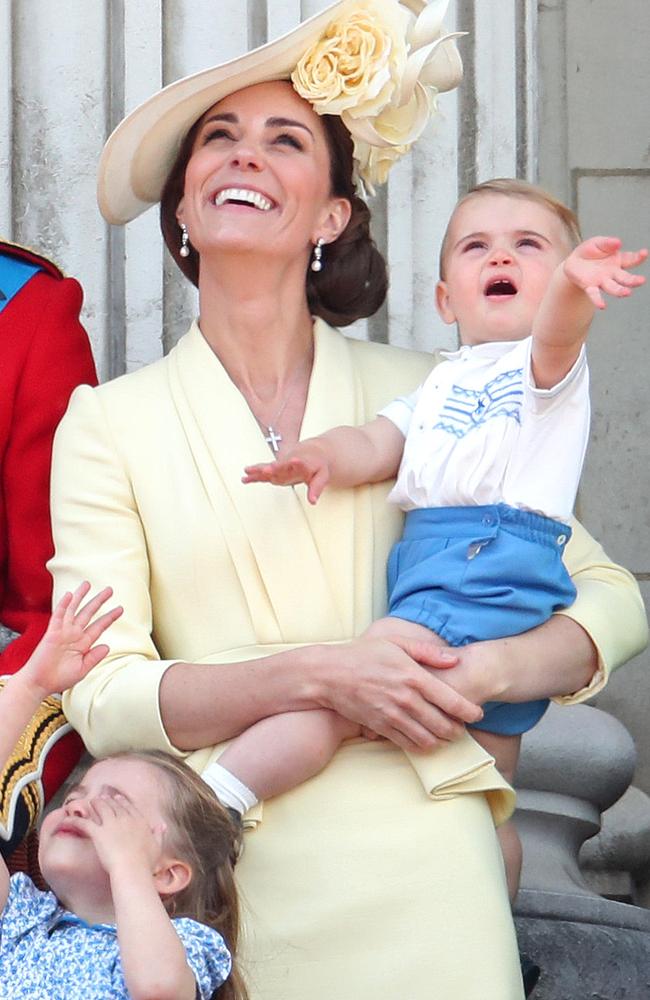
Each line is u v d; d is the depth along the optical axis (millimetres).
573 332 8555
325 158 9531
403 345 11523
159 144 9695
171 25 11633
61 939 7707
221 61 11625
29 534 9648
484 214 9484
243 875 8438
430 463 8945
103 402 9312
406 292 11547
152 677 8688
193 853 7914
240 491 9039
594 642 8977
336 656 8547
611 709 11766
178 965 7457
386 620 8797
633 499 11922
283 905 8383
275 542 8984
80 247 11539
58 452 9320
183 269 9945
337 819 8500
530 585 8859
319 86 9375
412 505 9039
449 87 9977
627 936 9805
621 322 12008
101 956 7629
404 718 8477
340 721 8594
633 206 12055
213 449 9117
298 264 9453
